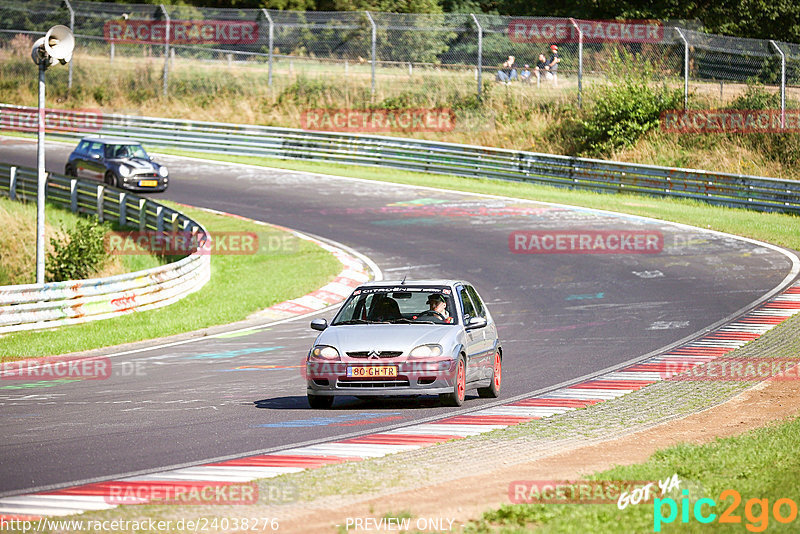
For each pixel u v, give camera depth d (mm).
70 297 74750
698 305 75750
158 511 25438
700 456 30500
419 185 142875
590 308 76125
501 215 120688
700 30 189750
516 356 58969
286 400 45594
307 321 75375
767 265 92188
